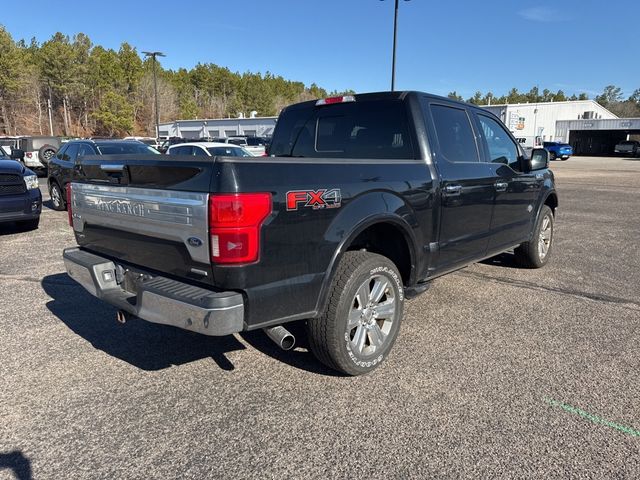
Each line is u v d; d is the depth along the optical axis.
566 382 3.34
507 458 2.54
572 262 6.68
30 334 4.14
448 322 4.43
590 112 61.72
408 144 3.98
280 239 2.76
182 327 2.70
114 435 2.75
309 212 2.89
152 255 3.05
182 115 98.69
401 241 3.75
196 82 129.12
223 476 2.41
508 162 5.20
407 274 3.85
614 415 2.94
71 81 85.44
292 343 2.88
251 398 3.14
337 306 3.12
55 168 11.27
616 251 7.39
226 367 3.57
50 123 84.56
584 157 52.34
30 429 2.80
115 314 4.61
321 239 2.98
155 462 2.52
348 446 2.64
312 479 2.39
